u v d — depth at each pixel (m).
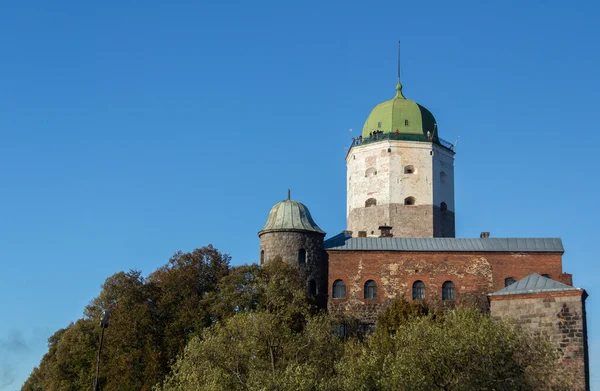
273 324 55.62
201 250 75.00
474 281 75.94
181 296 71.44
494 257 76.56
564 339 60.66
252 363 52.12
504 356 48.25
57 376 79.19
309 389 47.56
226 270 74.25
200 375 50.84
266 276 72.31
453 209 93.62
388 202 90.12
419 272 76.38
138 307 69.56
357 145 93.94
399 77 98.75
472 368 47.50
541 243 77.81
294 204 80.25
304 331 57.75
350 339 64.94
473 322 50.81
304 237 77.75
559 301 61.53
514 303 63.25
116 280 82.44
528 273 75.94
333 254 77.38
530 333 61.94
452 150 95.81
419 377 46.59
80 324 81.56
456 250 76.69
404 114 94.31
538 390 48.72
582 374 59.75
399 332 53.88
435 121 96.50
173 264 74.81
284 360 53.72
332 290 76.44
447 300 75.62
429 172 91.31
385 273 76.50
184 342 67.69
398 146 91.50
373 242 78.62
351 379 48.56
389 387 47.06
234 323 55.03
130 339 68.38
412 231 89.50
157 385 53.38
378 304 75.62
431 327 50.12
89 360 76.88
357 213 92.00
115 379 66.12
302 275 76.56
